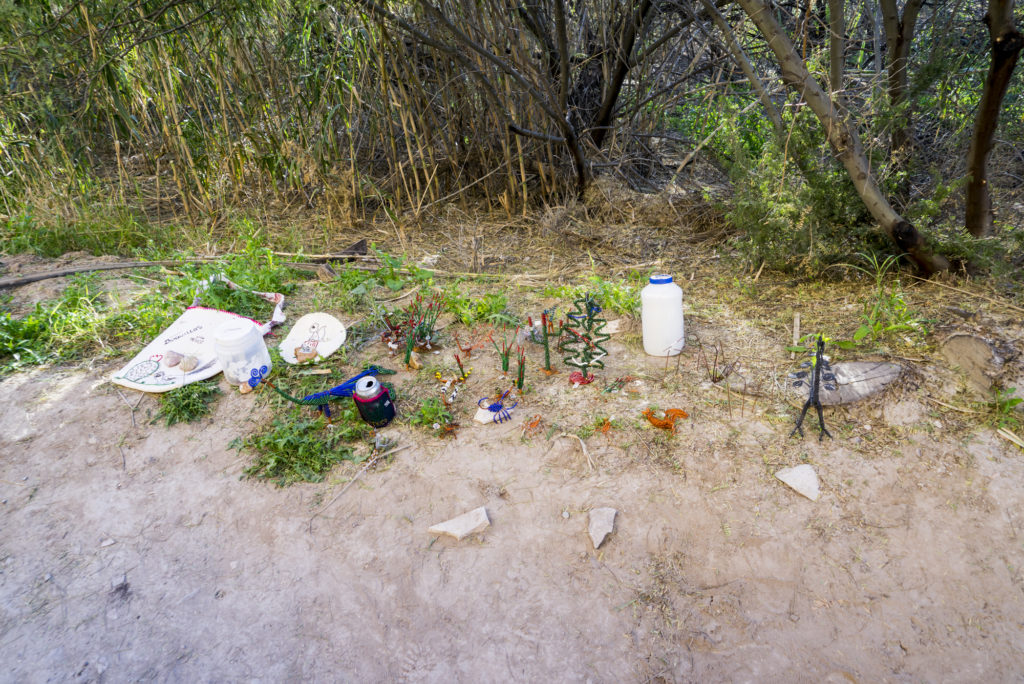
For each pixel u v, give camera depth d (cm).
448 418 280
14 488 263
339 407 295
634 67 566
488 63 545
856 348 306
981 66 415
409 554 230
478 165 621
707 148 538
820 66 368
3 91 555
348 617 213
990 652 193
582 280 429
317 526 241
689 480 245
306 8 512
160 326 369
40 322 367
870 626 201
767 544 223
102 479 265
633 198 557
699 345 328
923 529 223
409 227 573
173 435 285
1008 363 275
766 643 200
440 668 199
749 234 415
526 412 284
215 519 246
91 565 232
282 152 618
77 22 516
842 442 253
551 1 534
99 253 522
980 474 237
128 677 197
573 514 238
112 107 581
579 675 195
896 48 383
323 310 395
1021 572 211
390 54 539
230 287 405
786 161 369
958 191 385
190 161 590
